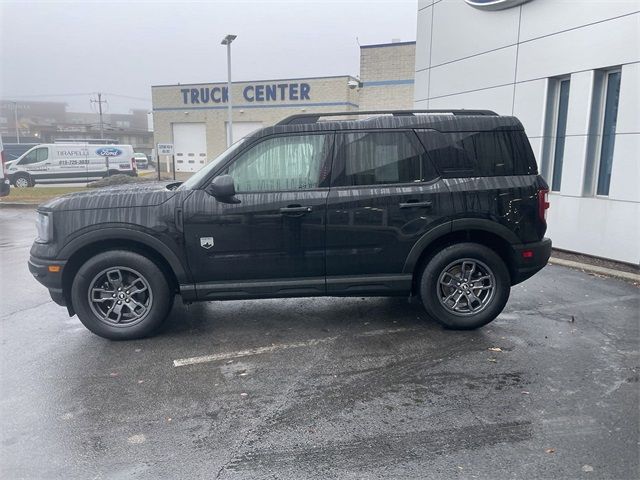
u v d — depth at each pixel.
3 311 5.84
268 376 4.07
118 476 2.84
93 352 4.59
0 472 2.88
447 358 4.39
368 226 4.75
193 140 34.88
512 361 4.32
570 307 5.74
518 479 2.78
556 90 8.66
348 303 5.98
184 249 4.66
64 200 4.70
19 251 9.52
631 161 7.31
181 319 5.46
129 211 4.61
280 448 3.09
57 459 3.00
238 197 4.67
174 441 3.18
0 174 15.33
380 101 28.20
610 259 7.75
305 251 4.75
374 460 2.96
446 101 11.27
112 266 4.69
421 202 4.75
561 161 8.71
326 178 4.76
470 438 3.17
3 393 3.82
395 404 3.61
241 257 4.72
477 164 4.86
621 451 3.02
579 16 7.93
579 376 4.03
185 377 4.07
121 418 3.45
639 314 5.50
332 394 3.77
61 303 4.79
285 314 5.60
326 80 31.41
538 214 4.91
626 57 7.25
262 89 32.56
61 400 3.71
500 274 4.91
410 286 4.91
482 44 10.05
